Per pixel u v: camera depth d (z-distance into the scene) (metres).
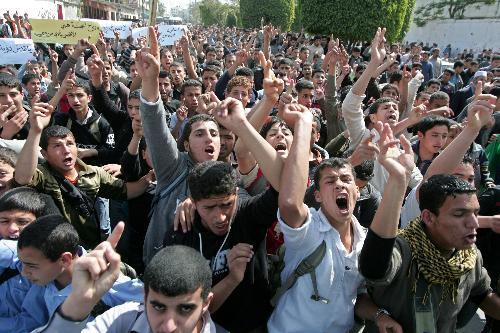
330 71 4.93
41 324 1.98
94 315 1.91
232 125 1.91
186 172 2.47
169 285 1.43
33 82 5.45
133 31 10.59
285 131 2.75
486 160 4.19
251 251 1.89
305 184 1.86
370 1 13.32
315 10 14.05
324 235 1.98
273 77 2.40
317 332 1.97
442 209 1.83
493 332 2.49
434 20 32.91
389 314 1.96
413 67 8.19
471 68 10.80
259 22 28.42
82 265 1.38
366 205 2.87
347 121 3.87
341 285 1.97
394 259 1.80
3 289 1.99
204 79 6.42
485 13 29.41
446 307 1.91
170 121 4.84
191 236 2.06
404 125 3.64
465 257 1.87
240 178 2.70
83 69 6.21
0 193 2.50
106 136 4.27
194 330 1.54
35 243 1.79
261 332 2.14
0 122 3.29
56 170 2.80
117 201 3.20
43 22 5.57
